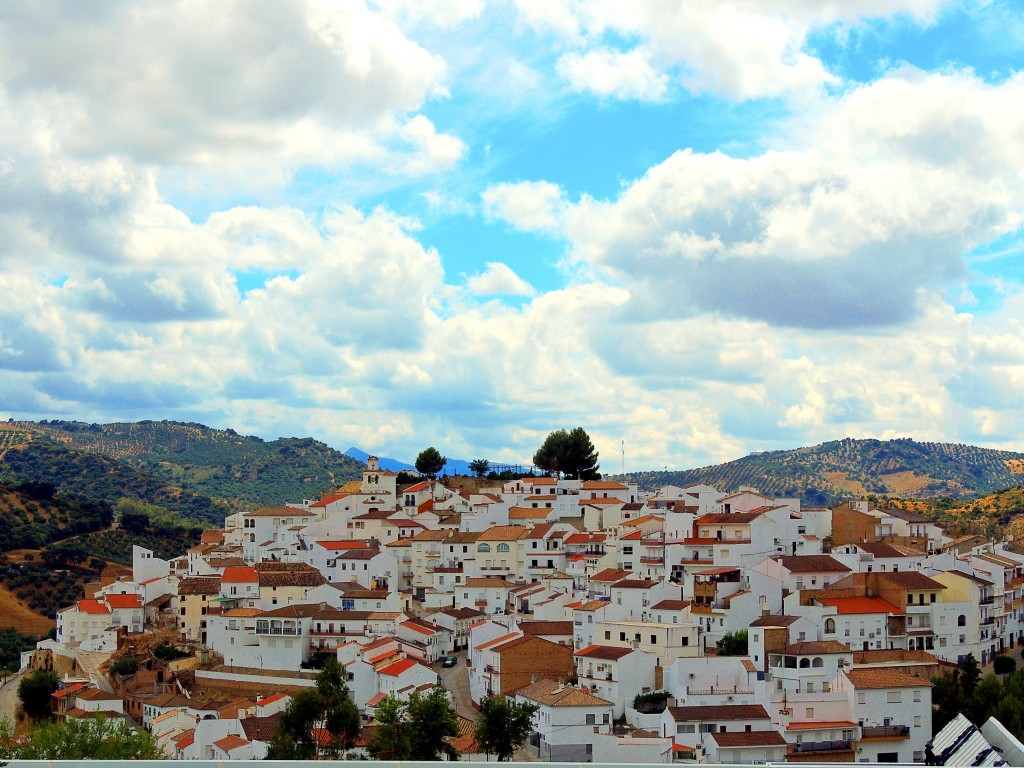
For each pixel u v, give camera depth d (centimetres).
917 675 18025
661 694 18162
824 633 19175
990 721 15575
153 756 15025
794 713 16750
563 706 16962
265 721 18625
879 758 16638
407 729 16550
